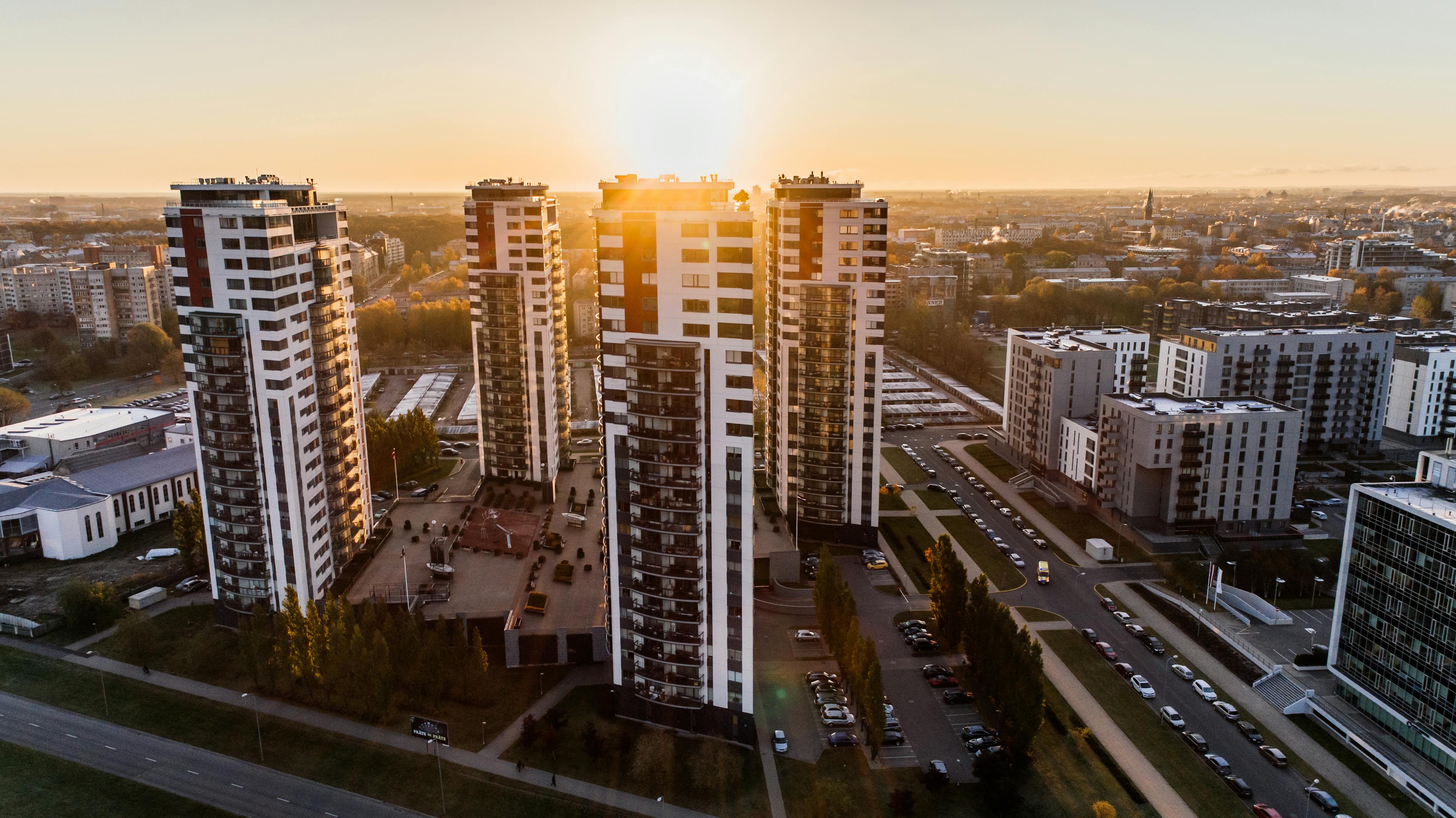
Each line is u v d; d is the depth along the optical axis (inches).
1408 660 4475.9
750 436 4338.1
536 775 4475.9
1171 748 4734.3
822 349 6983.3
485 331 7583.7
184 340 5472.4
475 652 5088.6
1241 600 6245.1
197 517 6633.9
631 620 4766.2
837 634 5305.1
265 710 5054.1
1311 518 7815.0
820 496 7317.9
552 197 7731.3
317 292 5851.4
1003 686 4613.7
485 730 4845.0
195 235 5275.6
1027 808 4239.7
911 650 5802.2
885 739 4781.0
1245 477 7273.6
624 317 4424.2
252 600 5708.7
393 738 4788.4
